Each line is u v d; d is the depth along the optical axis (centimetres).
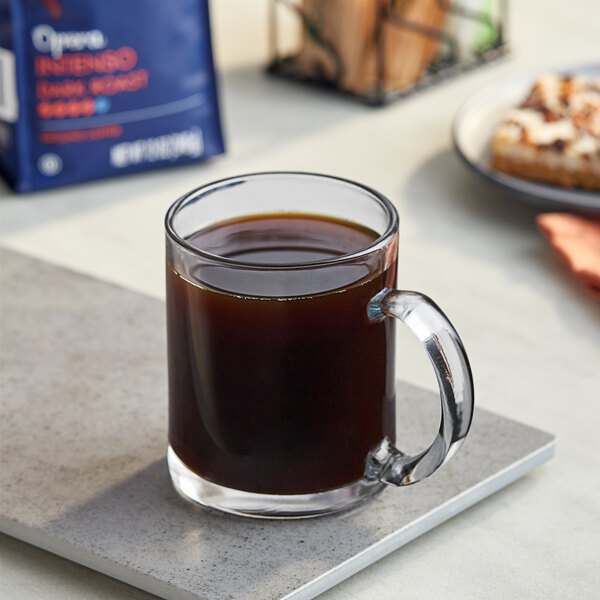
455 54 137
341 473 83
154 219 112
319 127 123
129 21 112
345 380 81
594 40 147
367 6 125
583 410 93
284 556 82
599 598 82
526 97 118
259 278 80
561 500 87
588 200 107
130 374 93
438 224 111
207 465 83
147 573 81
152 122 115
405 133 122
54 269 103
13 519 84
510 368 97
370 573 83
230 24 152
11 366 94
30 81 112
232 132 123
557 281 105
